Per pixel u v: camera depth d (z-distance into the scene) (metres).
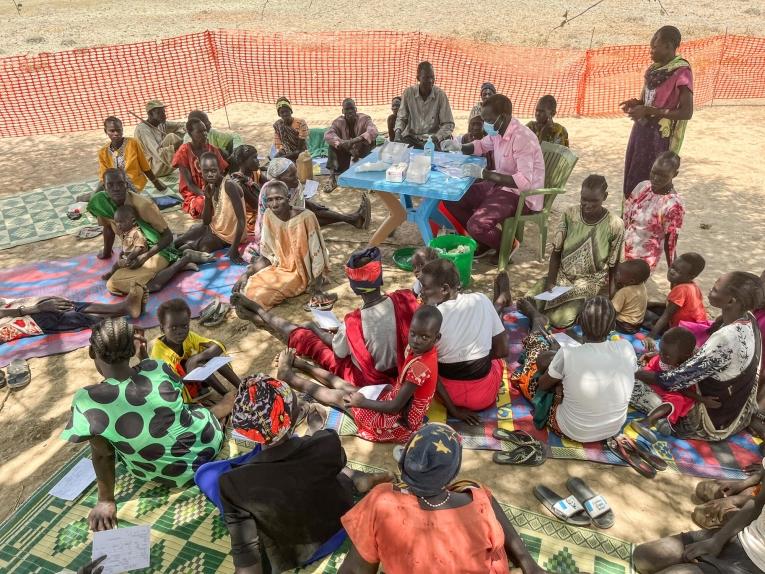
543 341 4.64
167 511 3.63
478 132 7.69
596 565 3.26
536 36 17.98
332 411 4.39
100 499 3.54
